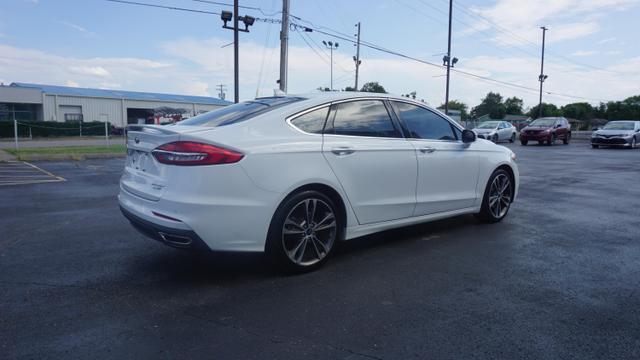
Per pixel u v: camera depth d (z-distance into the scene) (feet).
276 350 8.93
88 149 65.82
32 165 46.19
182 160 11.41
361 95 15.17
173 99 176.04
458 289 12.16
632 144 79.10
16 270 13.39
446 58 115.34
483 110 342.85
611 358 8.74
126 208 13.11
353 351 8.93
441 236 17.57
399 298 11.55
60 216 20.90
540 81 161.38
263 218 12.16
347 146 13.89
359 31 132.36
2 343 9.09
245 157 11.81
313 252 13.48
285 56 65.82
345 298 11.52
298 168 12.73
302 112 13.57
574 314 10.65
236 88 63.98
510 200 20.44
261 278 12.89
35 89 143.64
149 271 13.39
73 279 12.69
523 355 8.81
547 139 89.97
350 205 14.12
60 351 8.80
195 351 8.86
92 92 164.76
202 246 11.60
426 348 9.05
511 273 13.43
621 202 25.53
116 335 9.48
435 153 16.58
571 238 17.42
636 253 15.51
